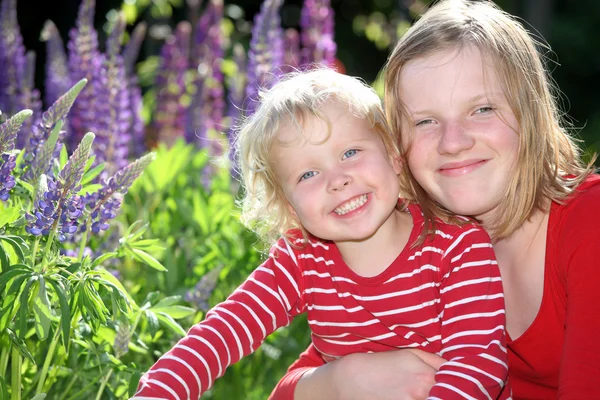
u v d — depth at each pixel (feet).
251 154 7.48
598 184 7.22
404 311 7.11
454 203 7.25
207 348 6.84
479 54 7.19
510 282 7.46
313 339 7.80
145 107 17.51
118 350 7.49
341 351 7.56
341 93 7.14
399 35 24.88
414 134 7.41
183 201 11.39
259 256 11.25
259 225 8.40
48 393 8.40
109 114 11.23
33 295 6.75
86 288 6.81
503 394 7.39
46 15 33.96
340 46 39.65
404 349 7.22
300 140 7.01
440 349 7.13
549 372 7.42
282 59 14.23
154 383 6.51
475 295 6.83
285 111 7.09
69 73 12.76
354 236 7.00
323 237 7.13
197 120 14.90
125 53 14.42
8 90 12.04
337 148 7.00
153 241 7.72
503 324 6.77
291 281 7.42
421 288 7.07
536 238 7.33
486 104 7.13
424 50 7.32
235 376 11.60
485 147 7.13
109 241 9.34
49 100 13.93
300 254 7.48
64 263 6.95
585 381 6.46
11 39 12.28
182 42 15.94
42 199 6.84
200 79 15.16
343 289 7.27
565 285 7.04
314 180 7.05
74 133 12.20
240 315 7.13
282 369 12.32
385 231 7.23
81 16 11.98
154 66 19.15
